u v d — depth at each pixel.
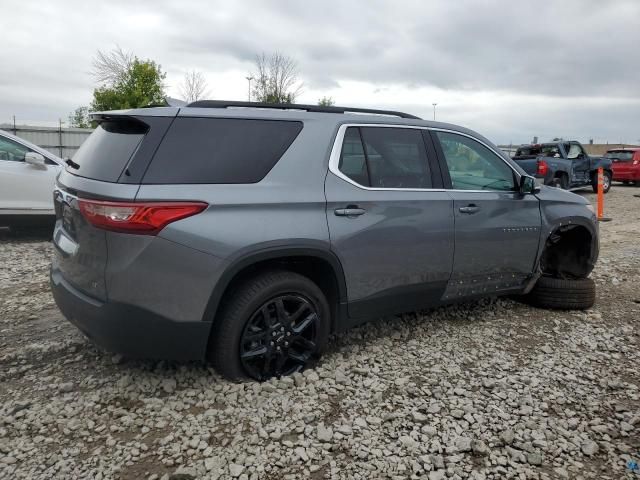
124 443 2.87
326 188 3.58
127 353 3.15
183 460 2.73
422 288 4.12
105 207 2.97
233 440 2.88
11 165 7.89
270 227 3.29
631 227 11.15
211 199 3.12
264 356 3.44
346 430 2.98
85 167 3.37
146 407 3.20
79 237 3.17
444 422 3.12
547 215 4.92
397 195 3.91
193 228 3.05
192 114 3.27
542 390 3.54
